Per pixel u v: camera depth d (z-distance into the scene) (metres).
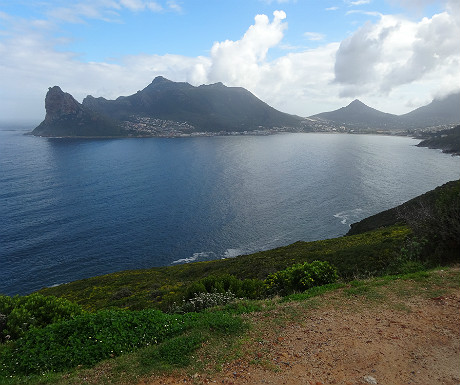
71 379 5.36
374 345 5.73
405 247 12.44
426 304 7.25
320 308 7.56
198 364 5.48
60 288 32.22
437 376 4.79
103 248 48.44
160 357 5.77
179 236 53.28
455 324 6.26
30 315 8.22
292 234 53.72
